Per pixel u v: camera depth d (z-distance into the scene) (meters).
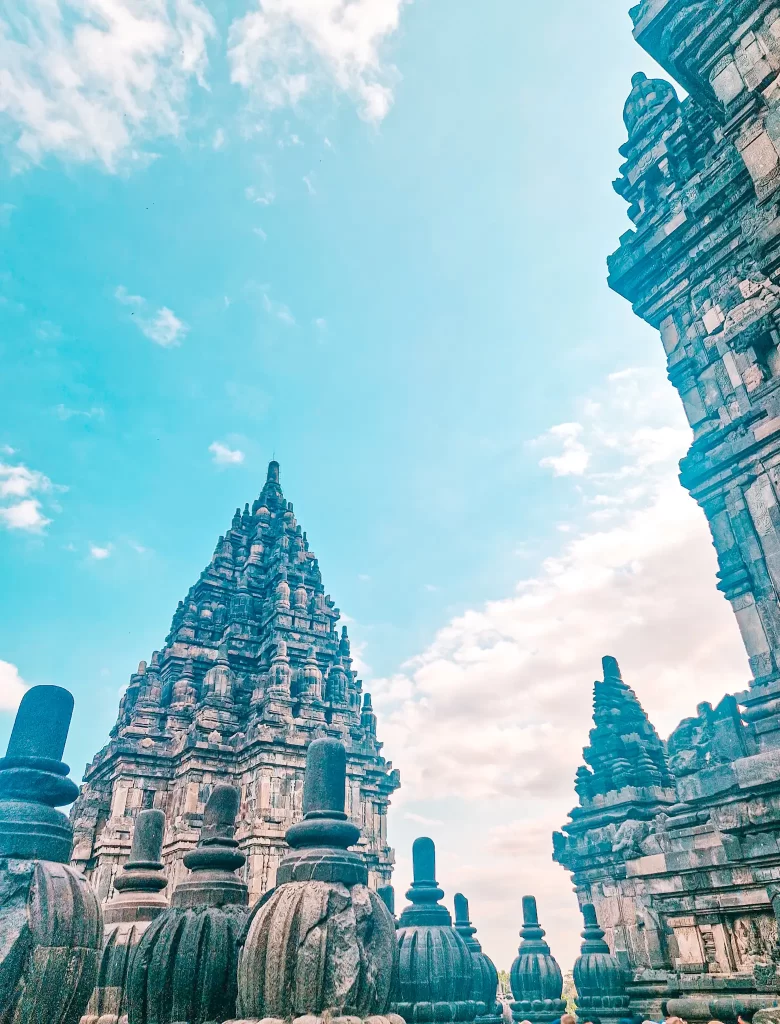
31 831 8.42
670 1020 15.00
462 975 12.84
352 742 43.62
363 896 10.13
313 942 9.30
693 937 17.77
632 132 26.23
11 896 7.86
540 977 22.25
